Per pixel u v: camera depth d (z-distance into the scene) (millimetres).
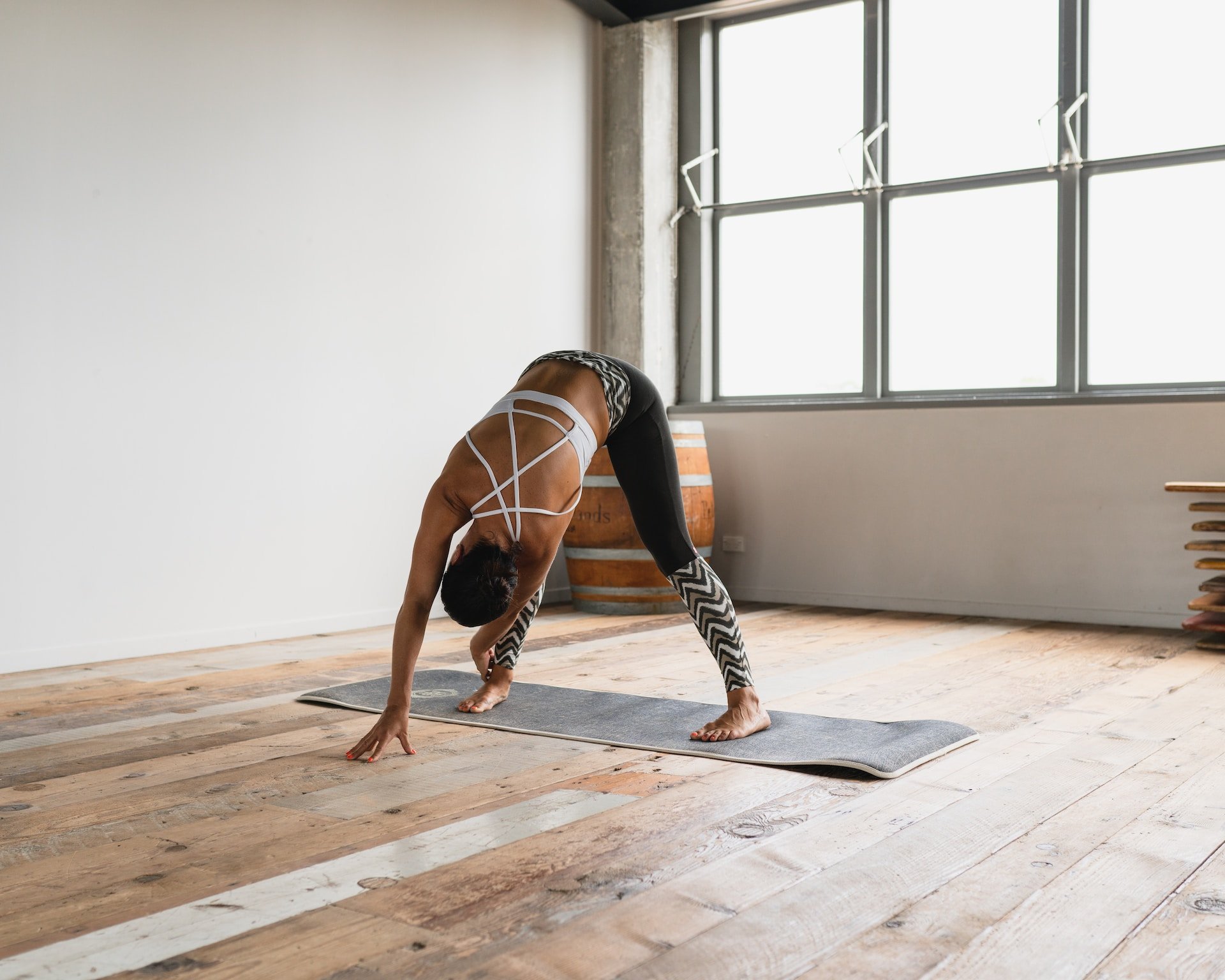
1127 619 5219
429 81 5379
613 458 2867
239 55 4539
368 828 2080
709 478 5801
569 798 2285
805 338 6328
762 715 2859
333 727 2980
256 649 4438
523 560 2584
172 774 2482
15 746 2762
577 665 4020
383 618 5195
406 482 5297
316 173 4859
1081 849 1958
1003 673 3855
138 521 4227
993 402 5555
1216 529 4645
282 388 4734
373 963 1488
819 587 6070
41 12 3900
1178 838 2023
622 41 6398
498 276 5781
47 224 3934
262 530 4668
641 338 6375
